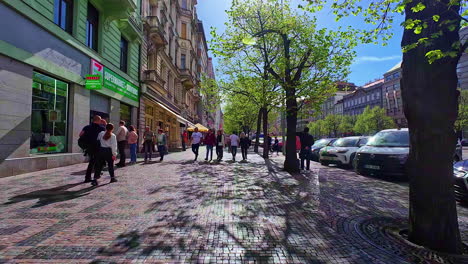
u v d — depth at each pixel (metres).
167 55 24.62
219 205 4.91
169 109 25.31
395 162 7.75
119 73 14.63
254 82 12.26
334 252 2.99
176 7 29.81
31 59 8.06
